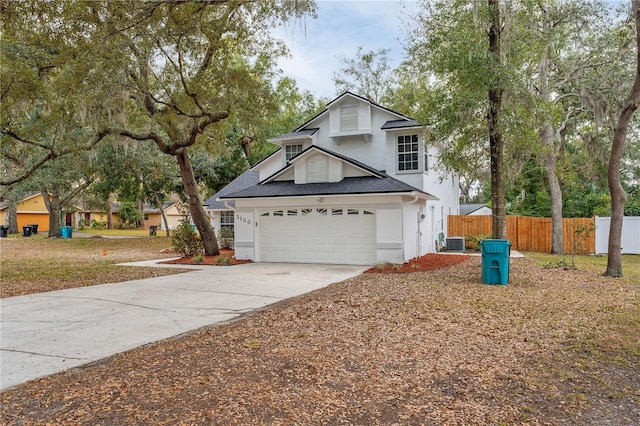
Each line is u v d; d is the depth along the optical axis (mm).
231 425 3502
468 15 10992
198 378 4523
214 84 11930
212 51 11703
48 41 10836
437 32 11562
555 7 17328
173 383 4395
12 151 15750
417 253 16766
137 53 10977
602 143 19453
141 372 4746
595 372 4684
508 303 8242
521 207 28109
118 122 13227
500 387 4270
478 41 10719
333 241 15398
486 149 12273
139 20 10141
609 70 16703
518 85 10812
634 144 19219
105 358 5352
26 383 4523
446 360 5043
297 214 15922
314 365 4883
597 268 13742
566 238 20234
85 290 10469
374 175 15633
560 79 18781
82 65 10078
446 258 16359
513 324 6680
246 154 28500
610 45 16891
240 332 6398
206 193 33469
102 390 4254
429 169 18375
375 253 14789
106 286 11039
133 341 6082
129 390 4234
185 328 6801
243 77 11688
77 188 34344
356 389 4203
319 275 12625
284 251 16125
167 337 6277
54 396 4145
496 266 10570
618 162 11695
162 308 8305
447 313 7434
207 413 3711
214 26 10883
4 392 4285
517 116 11039
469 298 8742
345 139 18656
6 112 11906
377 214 14555
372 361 5016
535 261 15812
